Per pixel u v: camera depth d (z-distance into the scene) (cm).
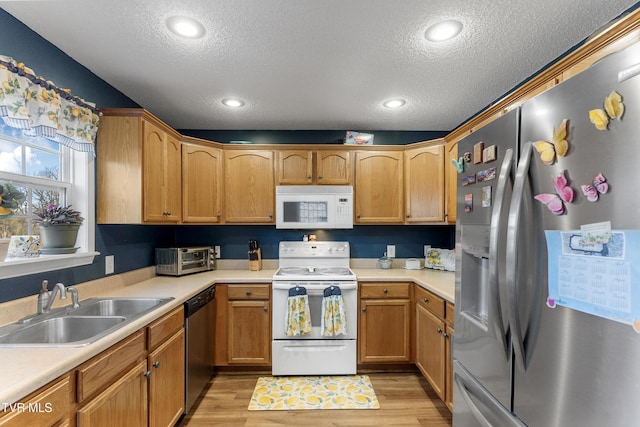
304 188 284
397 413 210
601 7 136
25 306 148
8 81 133
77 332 152
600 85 76
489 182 123
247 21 148
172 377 179
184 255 273
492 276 109
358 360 261
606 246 74
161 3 136
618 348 71
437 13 142
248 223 288
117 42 165
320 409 214
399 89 222
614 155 72
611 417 72
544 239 91
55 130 159
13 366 98
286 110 263
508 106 163
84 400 111
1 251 148
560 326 86
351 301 258
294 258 307
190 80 209
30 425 89
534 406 95
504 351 109
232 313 259
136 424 143
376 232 323
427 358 230
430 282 236
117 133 202
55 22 149
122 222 201
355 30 154
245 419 203
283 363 254
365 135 297
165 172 234
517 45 166
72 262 177
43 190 172
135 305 187
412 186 286
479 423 129
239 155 288
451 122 293
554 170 89
